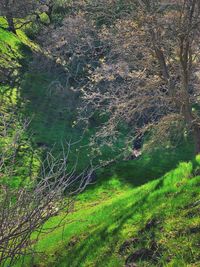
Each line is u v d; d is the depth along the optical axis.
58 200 8.54
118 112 23.70
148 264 9.39
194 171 11.86
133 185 27.73
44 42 50.44
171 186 11.62
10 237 8.65
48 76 45.78
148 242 9.95
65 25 37.47
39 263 12.19
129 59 24.69
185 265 8.77
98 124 38.88
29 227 8.19
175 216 10.28
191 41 21.42
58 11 55.12
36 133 34.22
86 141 35.59
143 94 23.77
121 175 29.33
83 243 11.70
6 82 41.84
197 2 20.70
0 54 46.53
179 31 20.48
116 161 32.09
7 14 54.44
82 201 25.23
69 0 48.12
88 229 13.18
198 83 25.45
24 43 53.06
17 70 45.34
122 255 10.14
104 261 10.32
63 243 13.06
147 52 23.94
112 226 11.46
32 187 8.45
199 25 20.98
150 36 22.30
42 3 55.41
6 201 8.29
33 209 8.12
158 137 25.44
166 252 9.37
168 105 25.30
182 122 25.36
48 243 13.86
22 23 56.34
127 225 11.09
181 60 21.67
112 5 23.67
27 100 39.69
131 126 34.69
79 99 42.00
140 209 11.46
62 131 36.19
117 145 34.53
